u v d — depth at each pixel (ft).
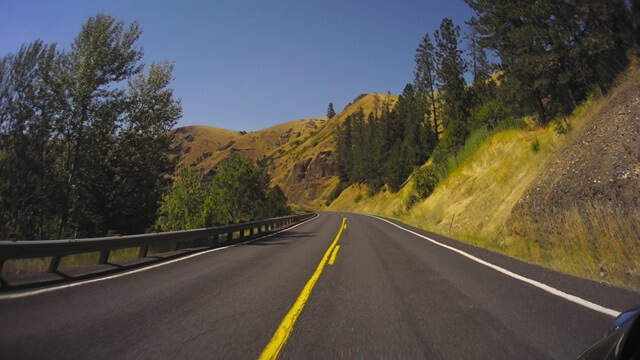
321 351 13.09
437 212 89.40
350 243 50.21
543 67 72.13
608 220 29.71
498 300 19.93
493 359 12.35
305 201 483.92
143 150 75.36
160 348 13.30
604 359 7.59
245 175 103.76
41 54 57.06
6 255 22.22
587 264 28.86
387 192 240.53
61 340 13.92
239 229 60.80
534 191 45.42
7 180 48.37
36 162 53.93
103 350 13.03
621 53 55.57
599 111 46.70
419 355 12.73
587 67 63.67
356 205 301.02
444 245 46.83
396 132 273.95
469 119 140.97
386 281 25.34
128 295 21.34
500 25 84.17
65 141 64.75
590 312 17.43
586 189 35.32
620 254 27.22
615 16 55.06
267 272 29.07
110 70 69.21
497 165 78.23
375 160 281.33
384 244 48.34
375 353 12.92
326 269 30.25
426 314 17.58
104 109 68.03
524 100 84.69
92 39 67.15
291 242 53.47
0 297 19.97
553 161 47.11
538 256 35.09
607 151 36.65
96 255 36.68
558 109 75.46
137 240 35.55
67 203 62.95
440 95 186.09
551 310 17.87
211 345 13.64
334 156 496.23
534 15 70.95
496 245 45.11
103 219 69.62
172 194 71.67
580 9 64.08
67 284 23.91
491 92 160.45
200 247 48.14
